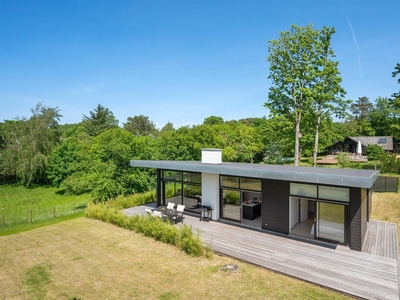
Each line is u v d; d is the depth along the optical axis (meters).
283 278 7.98
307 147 34.03
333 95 27.94
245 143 37.81
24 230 14.59
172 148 32.09
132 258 9.94
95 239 12.32
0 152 39.53
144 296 7.31
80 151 32.31
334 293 7.09
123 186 21.97
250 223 13.30
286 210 11.60
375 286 7.22
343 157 30.86
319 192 10.60
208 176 14.40
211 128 37.16
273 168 13.31
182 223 13.53
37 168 35.62
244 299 6.94
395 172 25.47
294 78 29.08
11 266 9.63
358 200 9.62
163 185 17.67
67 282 8.32
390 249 9.88
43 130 37.06
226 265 8.88
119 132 25.22
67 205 26.67
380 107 76.75
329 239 10.61
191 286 7.73
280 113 30.30
